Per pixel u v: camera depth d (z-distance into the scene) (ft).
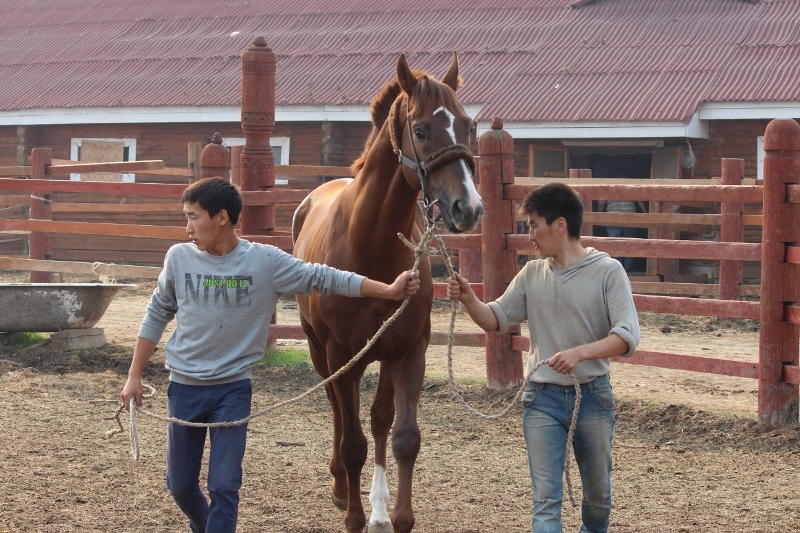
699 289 40.29
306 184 63.93
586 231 44.98
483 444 21.33
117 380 27.94
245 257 12.61
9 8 96.02
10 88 76.33
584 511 12.51
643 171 65.51
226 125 68.54
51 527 15.37
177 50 78.02
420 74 14.51
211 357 12.51
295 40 75.46
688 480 18.62
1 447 20.13
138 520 15.89
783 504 17.02
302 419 23.72
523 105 58.44
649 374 29.73
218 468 12.10
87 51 81.56
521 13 71.97
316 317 15.89
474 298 12.68
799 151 21.27
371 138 16.12
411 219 15.12
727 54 59.41
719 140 57.11
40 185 35.76
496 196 25.25
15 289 30.45
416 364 15.24
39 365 29.60
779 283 21.43
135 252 65.00
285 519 16.28
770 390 21.65
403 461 14.20
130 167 44.62
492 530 15.80
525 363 32.09
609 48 63.72
